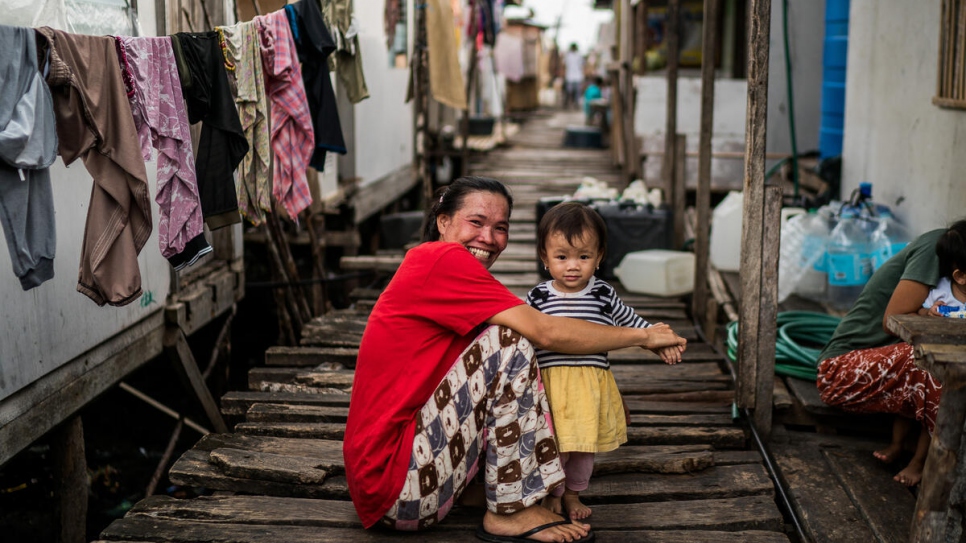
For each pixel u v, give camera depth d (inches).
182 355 212.8
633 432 161.0
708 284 293.6
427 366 118.0
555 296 130.4
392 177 438.3
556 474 119.6
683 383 192.5
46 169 123.6
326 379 191.5
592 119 796.6
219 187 154.0
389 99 429.4
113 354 185.5
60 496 178.5
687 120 496.4
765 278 156.6
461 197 125.0
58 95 123.1
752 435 162.6
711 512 132.6
